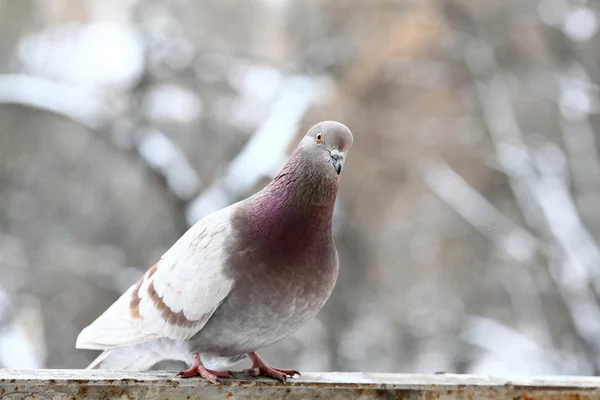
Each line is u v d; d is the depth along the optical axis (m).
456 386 3.99
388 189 17.30
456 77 16.92
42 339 16.94
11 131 16.67
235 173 12.58
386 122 16.42
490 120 16.31
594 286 14.27
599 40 16.08
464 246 18.53
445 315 17.33
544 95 17.00
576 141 16.59
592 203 16.75
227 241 4.14
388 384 3.94
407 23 16.06
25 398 3.52
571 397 4.07
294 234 4.08
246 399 3.88
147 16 15.05
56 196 17.14
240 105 15.98
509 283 17.86
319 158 4.12
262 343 4.31
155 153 13.00
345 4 16.48
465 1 16.36
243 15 16.98
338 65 15.75
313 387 3.89
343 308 16.38
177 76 15.24
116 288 16.05
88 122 13.16
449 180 16.61
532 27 16.78
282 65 16.33
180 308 4.17
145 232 16.72
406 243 18.17
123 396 3.68
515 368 16.11
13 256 16.53
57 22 17.88
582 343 14.47
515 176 15.80
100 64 16.33
